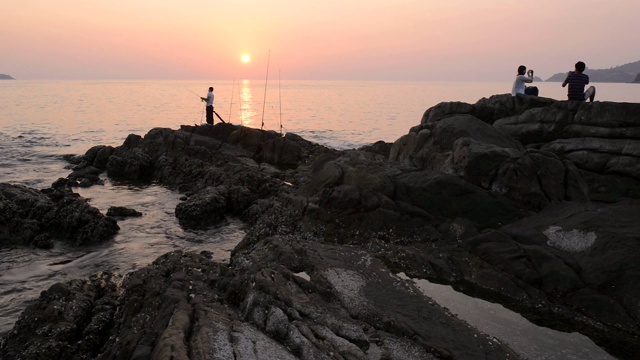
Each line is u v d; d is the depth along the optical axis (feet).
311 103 330.34
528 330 24.81
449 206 39.11
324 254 32.04
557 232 32.76
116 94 420.77
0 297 35.37
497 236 33.47
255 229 41.93
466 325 23.86
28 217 51.55
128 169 81.35
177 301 24.09
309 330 21.34
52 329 26.35
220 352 18.40
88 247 47.03
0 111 211.20
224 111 241.76
